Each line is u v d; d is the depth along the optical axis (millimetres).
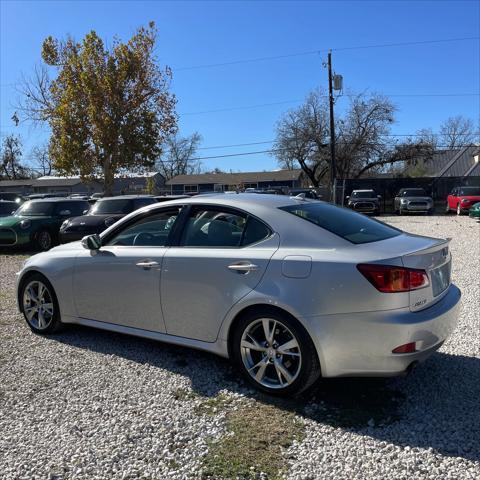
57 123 26625
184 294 4164
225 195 4484
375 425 3354
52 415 3551
